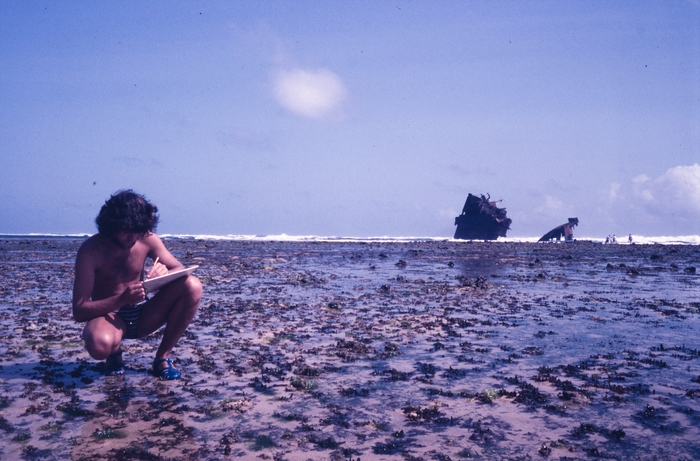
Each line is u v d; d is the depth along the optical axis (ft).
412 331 26.35
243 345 22.85
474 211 330.95
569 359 20.67
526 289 45.29
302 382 17.11
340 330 26.53
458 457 11.55
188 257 88.12
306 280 50.29
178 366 19.31
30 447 11.77
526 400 15.58
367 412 14.52
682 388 16.89
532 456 11.64
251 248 137.39
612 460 11.44
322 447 12.05
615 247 184.75
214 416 14.02
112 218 15.60
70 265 66.95
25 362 19.62
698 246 210.59
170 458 11.31
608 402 15.53
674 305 35.68
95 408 14.51
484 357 21.01
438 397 15.88
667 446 12.23
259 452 11.69
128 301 16.11
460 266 74.59
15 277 51.60
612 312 32.63
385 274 59.41
